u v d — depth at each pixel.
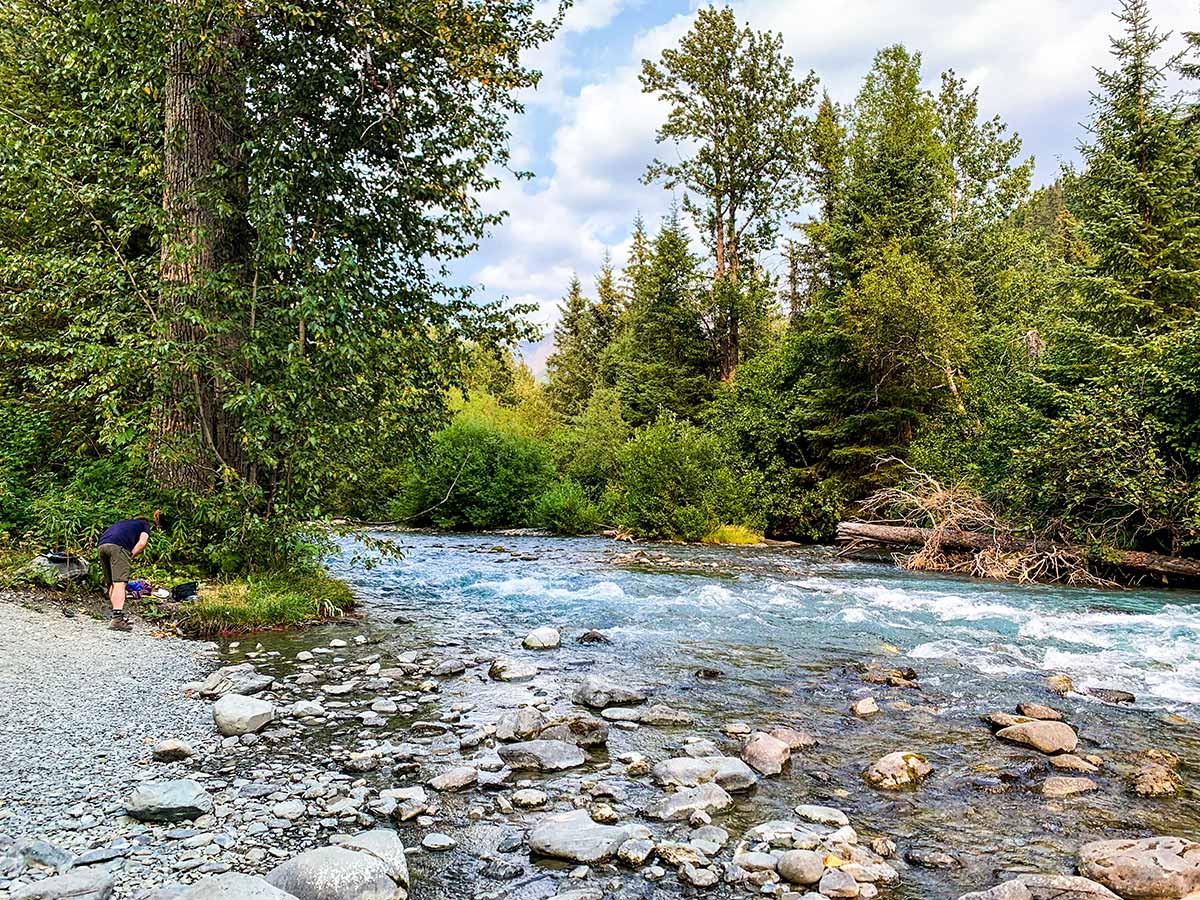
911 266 22.98
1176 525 14.75
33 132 11.23
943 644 8.89
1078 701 6.62
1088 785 4.70
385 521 31.19
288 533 10.59
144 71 10.55
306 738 5.37
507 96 13.63
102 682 6.35
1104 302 18.78
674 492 24.59
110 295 10.63
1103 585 14.73
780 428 27.11
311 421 10.27
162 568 10.16
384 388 11.35
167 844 3.61
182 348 9.98
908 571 16.95
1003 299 30.09
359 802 4.25
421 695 6.57
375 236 12.12
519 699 6.48
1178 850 3.62
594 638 8.95
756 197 37.06
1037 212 50.88
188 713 5.79
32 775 4.38
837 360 25.50
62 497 9.92
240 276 11.06
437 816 4.11
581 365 56.94
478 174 13.41
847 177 28.70
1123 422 15.34
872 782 4.77
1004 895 3.21
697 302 35.34
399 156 12.52
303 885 3.11
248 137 11.45
